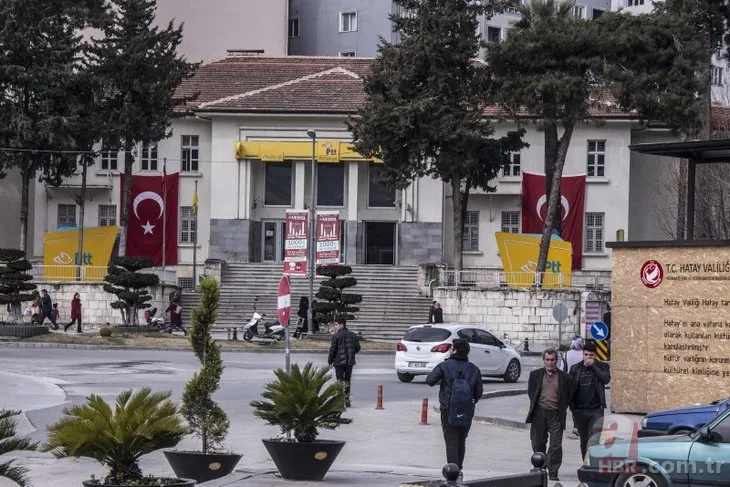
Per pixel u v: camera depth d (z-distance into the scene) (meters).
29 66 95.69
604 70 87.19
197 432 25.91
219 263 105.00
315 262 92.12
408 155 94.25
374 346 84.69
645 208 114.62
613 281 38.81
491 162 97.75
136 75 98.06
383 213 113.25
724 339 36.66
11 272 82.75
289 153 111.06
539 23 90.12
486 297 95.19
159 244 110.75
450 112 94.00
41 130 94.31
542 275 94.31
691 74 87.56
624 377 38.44
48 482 26.67
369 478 27.77
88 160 100.19
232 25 136.50
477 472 30.00
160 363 63.47
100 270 94.69
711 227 93.75
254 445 33.97
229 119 111.44
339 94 113.06
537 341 93.81
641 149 38.66
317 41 146.12
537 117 94.06
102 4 104.19
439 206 110.88
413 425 40.41
